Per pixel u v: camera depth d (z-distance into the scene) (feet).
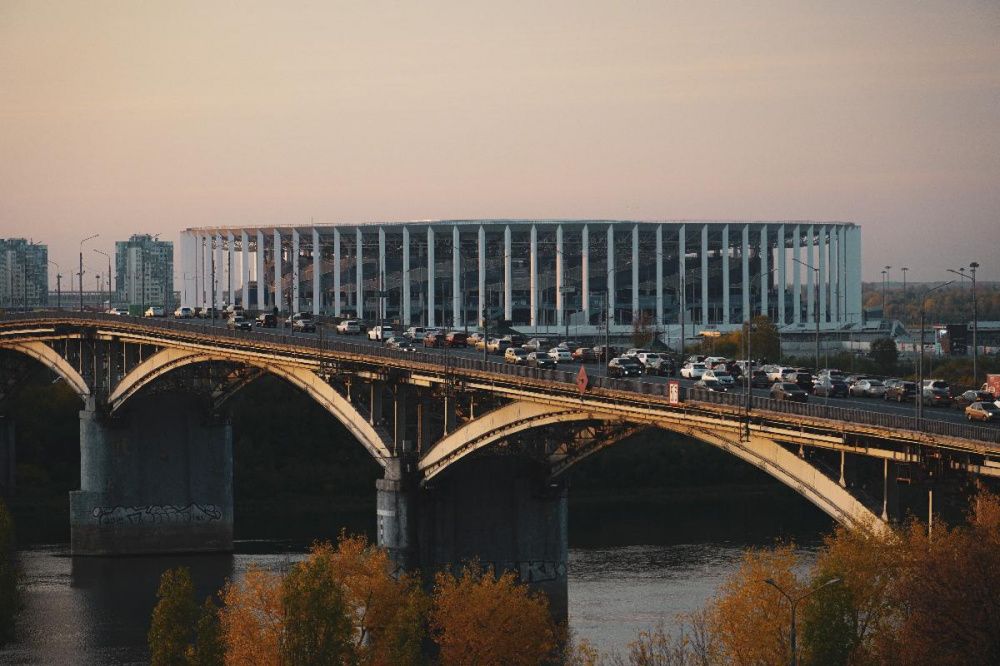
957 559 360.07
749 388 467.93
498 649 483.51
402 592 512.22
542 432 624.18
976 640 349.61
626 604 622.13
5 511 587.68
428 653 539.70
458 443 621.31
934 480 393.70
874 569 385.50
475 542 654.53
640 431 586.45
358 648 462.19
